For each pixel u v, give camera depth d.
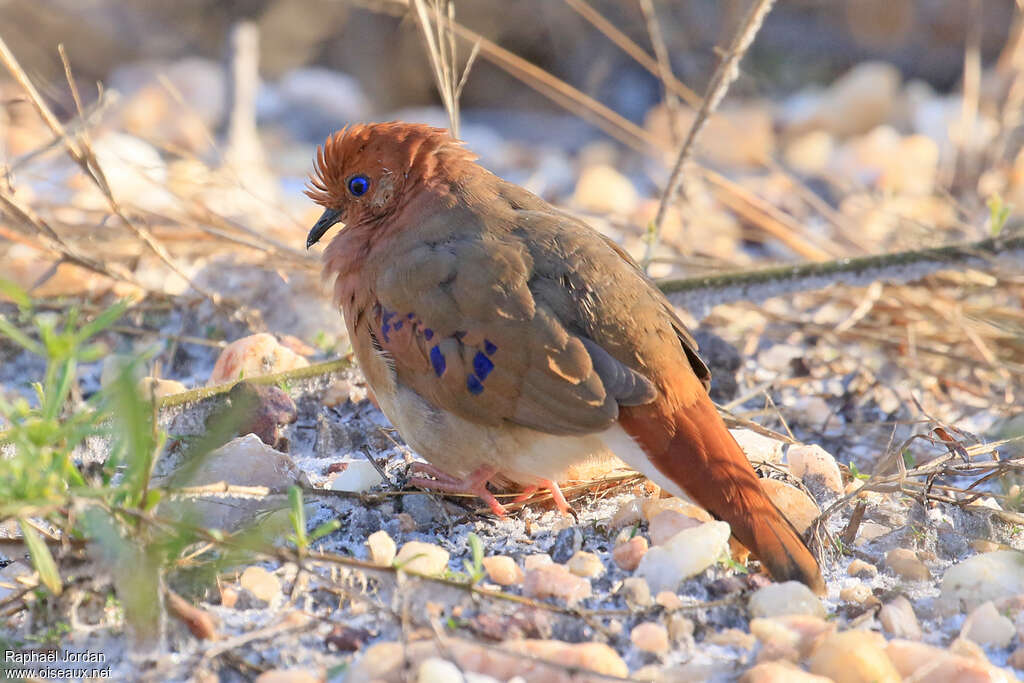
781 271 10.95
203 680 5.79
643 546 6.98
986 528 7.71
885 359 11.29
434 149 8.22
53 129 10.16
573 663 5.79
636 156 18.84
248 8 21.89
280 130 19.94
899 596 6.75
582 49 21.36
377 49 21.92
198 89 19.53
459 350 7.31
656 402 7.13
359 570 6.71
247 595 6.58
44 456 5.96
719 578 6.79
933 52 21.88
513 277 7.35
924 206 14.84
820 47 22.22
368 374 7.94
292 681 5.61
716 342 10.70
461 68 21.27
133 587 5.86
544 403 7.14
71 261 10.70
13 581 6.89
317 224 8.59
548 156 18.97
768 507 6.96
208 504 7.31
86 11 21.30
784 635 6.13
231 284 11.63
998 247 10.83
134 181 13.70
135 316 11.41
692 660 6.15
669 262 12.17
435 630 5.78
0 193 10.24
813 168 17.47
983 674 5.79
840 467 8.68
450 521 7.70
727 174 17.83
